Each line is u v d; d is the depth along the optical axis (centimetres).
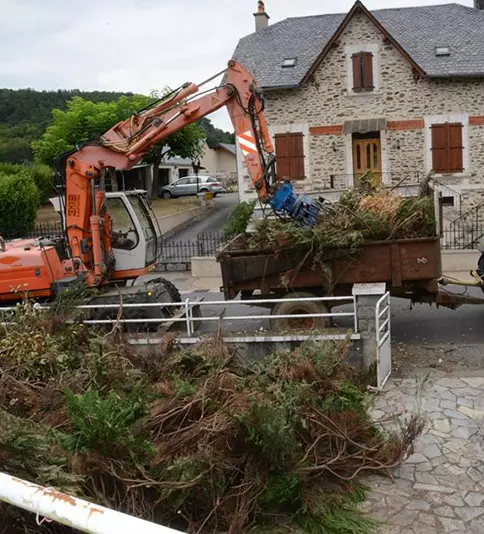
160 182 4284
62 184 1004
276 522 483
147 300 963
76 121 2958
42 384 662
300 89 2136
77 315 840
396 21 2359
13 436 402
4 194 2236
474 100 2066
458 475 548
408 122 2105
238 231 1054
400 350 939
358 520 475
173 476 455
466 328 1041
